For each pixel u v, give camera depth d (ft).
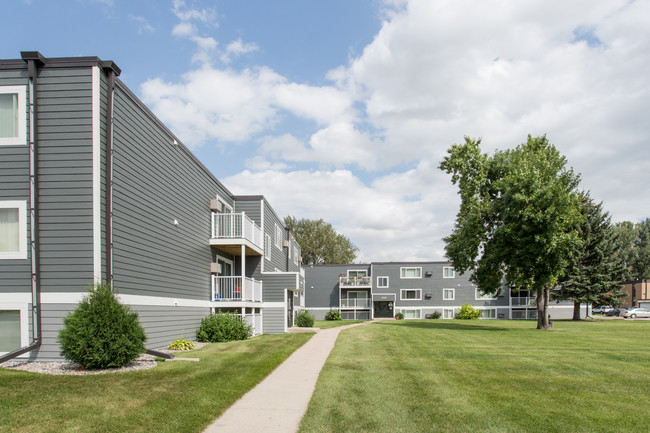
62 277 34.71
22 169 35.19
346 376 31.76
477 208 87.71
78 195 35.14
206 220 60.59
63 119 35.58
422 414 22.12
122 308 32.78
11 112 35.65
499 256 83.15
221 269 67.56
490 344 53.52
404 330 78.13
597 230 134.51
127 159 39.50
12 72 35.78
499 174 93.25
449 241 99.66
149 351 37.14
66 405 22.09
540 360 39.96
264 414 22.22
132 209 40.19
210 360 36.99
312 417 21.52
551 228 76.13
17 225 35.22
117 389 25.41
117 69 37.37
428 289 166.20
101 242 35.14
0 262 34.60
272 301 74.84
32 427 19.10
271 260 86.84
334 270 172.04
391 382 29.71
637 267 233.35
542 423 20.84
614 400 25.23
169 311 47.88
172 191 49.47
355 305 169.07
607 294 135.44
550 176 79.61
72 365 32.78
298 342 52.85
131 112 40.40
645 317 166.50
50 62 35.83
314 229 226.79
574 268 133.08
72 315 31.55
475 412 22.54
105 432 18.79
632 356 42.65
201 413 21.67
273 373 32.99
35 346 33.71
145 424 19.89
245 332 57.36
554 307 160.56
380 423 20.65
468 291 164.45
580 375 32.83
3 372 29.76
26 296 34.45
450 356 42.37
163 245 46.80
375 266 168.76
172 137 49.42
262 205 76.13
